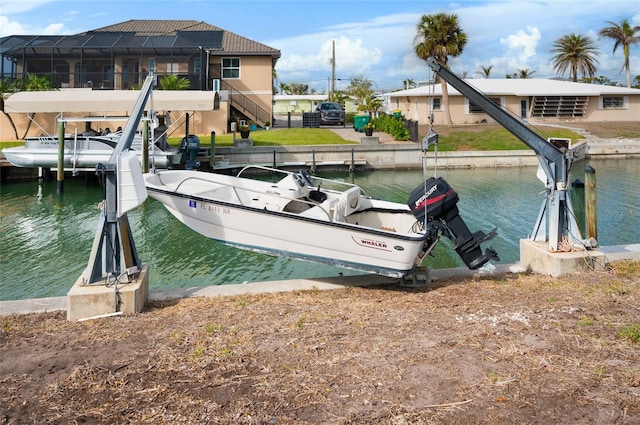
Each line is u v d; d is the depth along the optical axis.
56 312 5.21
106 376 3.68
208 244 10.62
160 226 12.26
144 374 3.71
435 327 4.61
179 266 9.27
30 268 9.22
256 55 29.66
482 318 4.82
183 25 33.12
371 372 3.68
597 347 4.05
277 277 8.58
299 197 7.54
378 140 23.66
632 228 11.61
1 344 4.32
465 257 6.26
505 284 6.06
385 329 4.58
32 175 19.78
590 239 6.70
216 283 8.38
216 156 21.31
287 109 53.66
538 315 4.85
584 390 3.38
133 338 4.42
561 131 30.72
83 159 17.72
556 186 6.57
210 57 29.67
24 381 3.62
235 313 5.13
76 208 14.71
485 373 3.64
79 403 3.32
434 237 6.37
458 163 24.08
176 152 18.14
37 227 12.41
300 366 3.80
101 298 5.04
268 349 4.14
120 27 31.73
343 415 3.14
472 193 16.81
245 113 30.09
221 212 6.77
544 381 3.51
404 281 6.41
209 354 4.04
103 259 5.29
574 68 54.41
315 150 22.52
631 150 27.66
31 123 23.30
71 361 3.95
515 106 35.81
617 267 6.49
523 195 16.31
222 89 29.91
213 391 3.45
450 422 3.05
